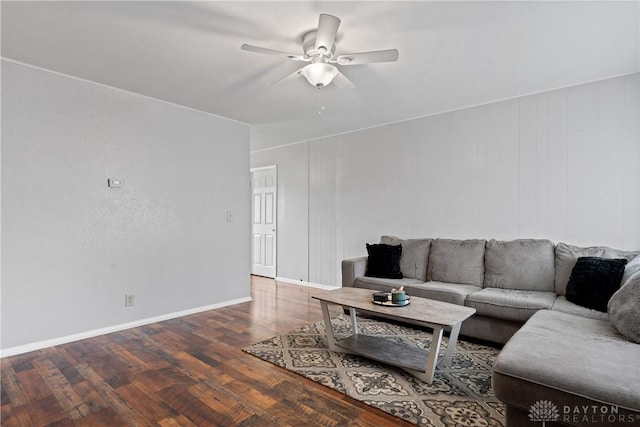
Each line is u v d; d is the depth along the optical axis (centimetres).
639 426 123
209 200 405
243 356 264
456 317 223
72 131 299
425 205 419
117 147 328
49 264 286
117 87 325
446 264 355
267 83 317
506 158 360
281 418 184
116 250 326
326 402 200
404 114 414
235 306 418
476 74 299
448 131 400
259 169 633
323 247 529
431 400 201
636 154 294
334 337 300
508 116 359
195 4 198
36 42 242
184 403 198
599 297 240
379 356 247
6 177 265
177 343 292
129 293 334
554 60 273
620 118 301
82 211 305
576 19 216
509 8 204
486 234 373
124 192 332
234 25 221
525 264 314
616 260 252
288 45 247
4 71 265
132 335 311
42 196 282
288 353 270
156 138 357
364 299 271
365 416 186
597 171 312
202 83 317
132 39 239
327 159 523
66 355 266
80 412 189
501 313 272
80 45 246
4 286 264
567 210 326
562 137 329
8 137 266
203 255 398
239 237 438
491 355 267
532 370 147
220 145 419
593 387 133
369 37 236
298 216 565
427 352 257
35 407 194
